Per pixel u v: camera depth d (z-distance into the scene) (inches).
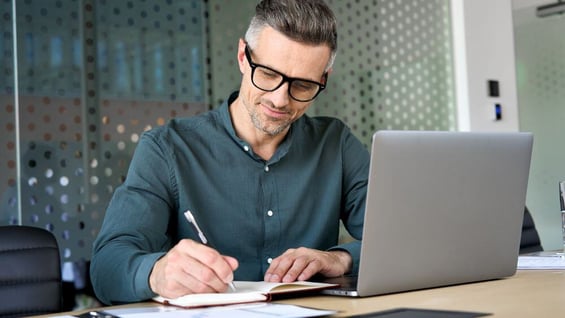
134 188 58.5
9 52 104.7
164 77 118.2
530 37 189.3
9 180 104.0
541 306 36.8
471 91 158.6
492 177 48.8
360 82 142.8
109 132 112.4
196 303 40.4
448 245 47.1
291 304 41.3
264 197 64.1
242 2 126.7
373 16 145.6
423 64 153.3
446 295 43.4
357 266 56.0
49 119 107.5
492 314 34.9
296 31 54.2
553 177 191.6
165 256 44.7
